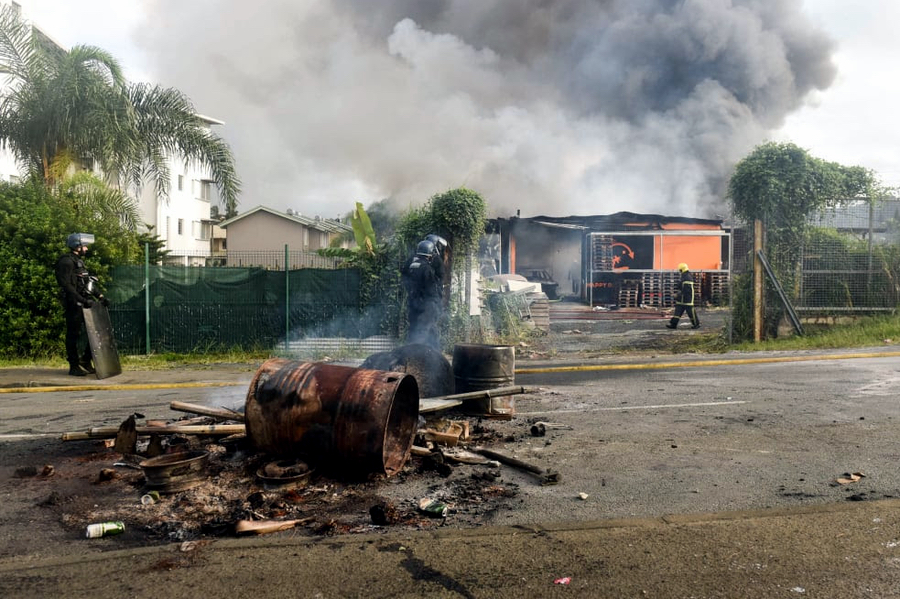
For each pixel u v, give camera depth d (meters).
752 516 4.12
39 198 13.82
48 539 3.96
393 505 4.44
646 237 29.70
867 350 12.50
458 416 7.16
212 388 9.88
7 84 15.38
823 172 14.18
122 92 15.98
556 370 11.14
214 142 17.80
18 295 12.97
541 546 3.71
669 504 4.39
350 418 4.78
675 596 3.11
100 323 11.00
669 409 7.55
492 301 16.30
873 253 14.47
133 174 16.66
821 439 6.02
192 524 4.16
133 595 3.20
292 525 4.08
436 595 3.15
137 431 5.63
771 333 14.42
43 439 6.48
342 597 3.15
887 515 4.08
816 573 3.32
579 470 5.20
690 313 18.66
